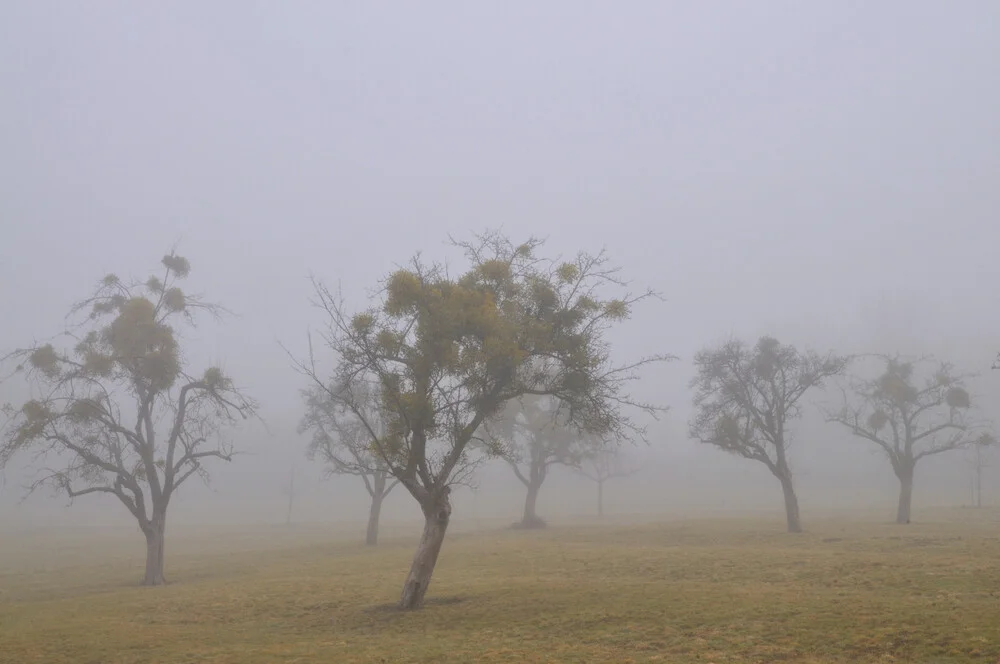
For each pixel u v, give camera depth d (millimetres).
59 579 36906
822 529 43000
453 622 19516
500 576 28438
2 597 30766
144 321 33062
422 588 21969
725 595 20344
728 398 46562
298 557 41938
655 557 31312
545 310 22797
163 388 33344
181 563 41500
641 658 14453
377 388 27422
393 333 21562
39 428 31625
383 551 42938
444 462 22016
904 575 22031
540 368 22953
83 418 32750
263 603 24672
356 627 19938
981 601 17359
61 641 19172
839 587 21000
